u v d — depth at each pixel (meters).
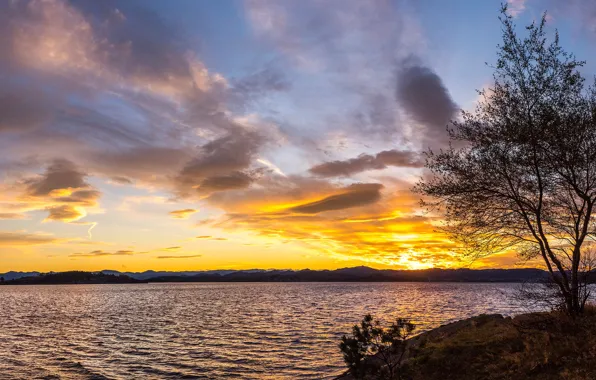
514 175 14.43
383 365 15.09
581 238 13.71
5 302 128.00
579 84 13.72
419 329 44.31
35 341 43.94
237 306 97.00
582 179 13.85
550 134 13.43
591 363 10.56
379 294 156.62
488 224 14.91
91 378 27.22
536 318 14.76
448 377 12.56
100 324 60.47
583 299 13.94
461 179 14.84
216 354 34.69
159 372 28.56
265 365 29.75
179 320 64.75
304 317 65.19
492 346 13.66
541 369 11.20
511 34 14.49
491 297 124.88
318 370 27.67
